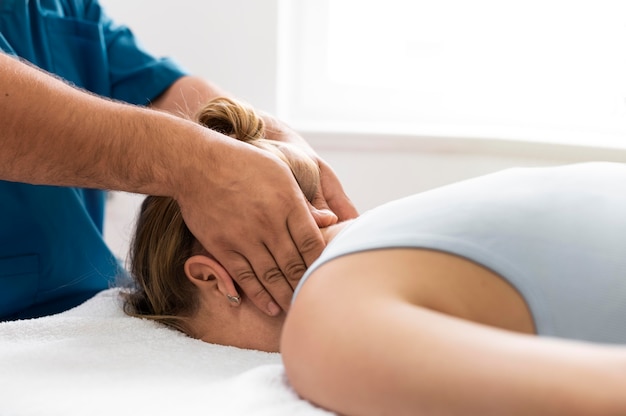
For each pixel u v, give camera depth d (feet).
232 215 3.01
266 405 2.40
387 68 6.26
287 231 3.00
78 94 3.15
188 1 5.67
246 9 5.63
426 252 2.33
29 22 4.47
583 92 5.95
